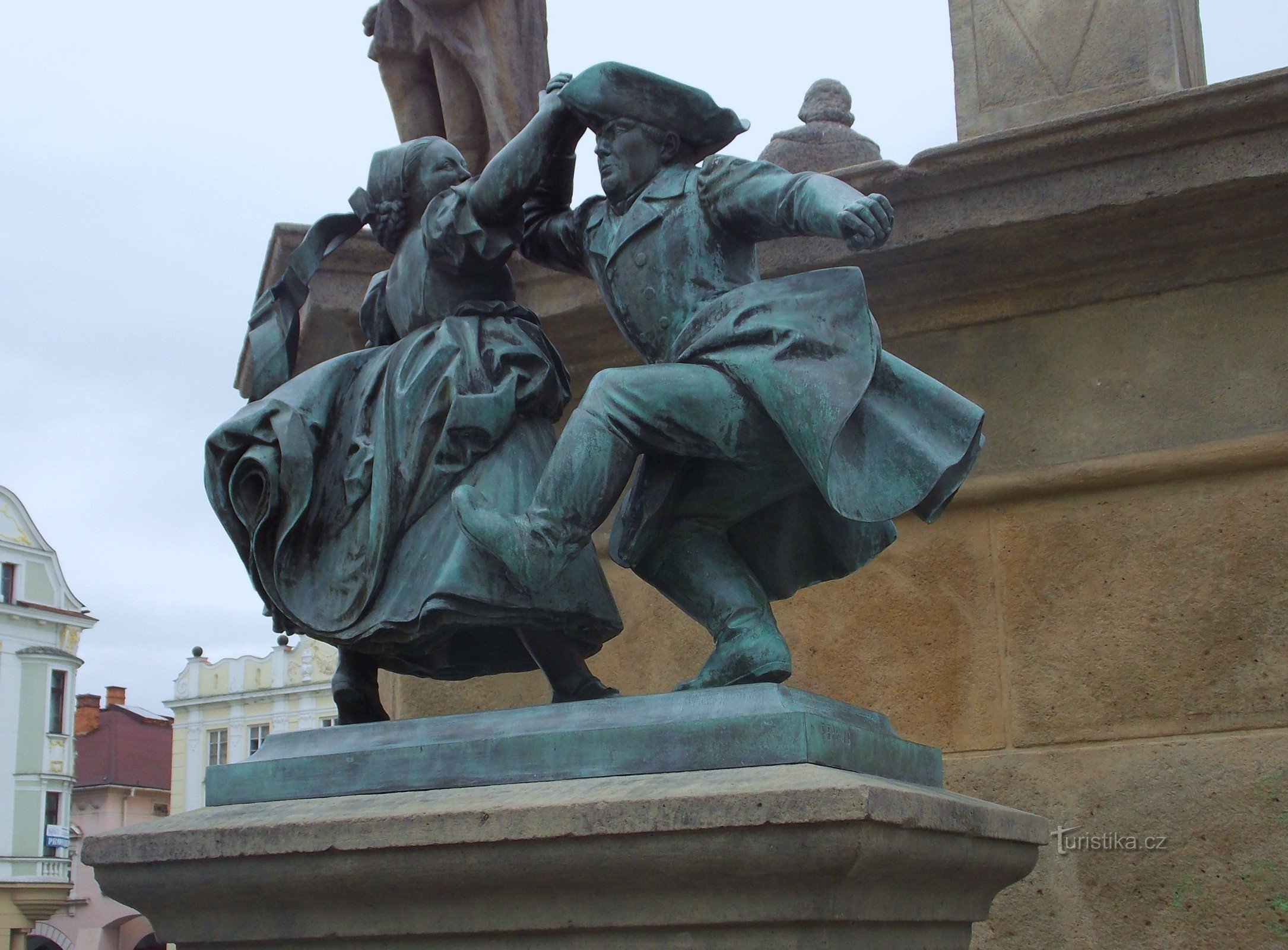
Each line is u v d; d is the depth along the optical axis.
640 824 2.03
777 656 2.41
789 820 1.96
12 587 35.31
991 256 3.97
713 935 2.08
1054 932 3.70
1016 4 4.50
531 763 2.29
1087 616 3.87
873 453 2.34
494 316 2.77
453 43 4.86
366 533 2.60
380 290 2.98
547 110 2.64
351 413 2.72
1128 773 3.72
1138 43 4.30
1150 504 3.87
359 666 2.78
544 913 2.15
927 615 4.05
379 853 2.20
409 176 2.86
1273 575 3.69
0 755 34.00
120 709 40.69
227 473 2.65
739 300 2.42
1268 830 3.55
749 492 2.50
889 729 2.54
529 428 2.68
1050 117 4.37
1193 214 3.77
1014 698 3.90
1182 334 3.89
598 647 2.76
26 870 33.94
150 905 2.41
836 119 4.67
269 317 2.86
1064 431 3.96
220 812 2.43
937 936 2.42
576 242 2.74
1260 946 3.50
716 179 2.53
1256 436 3.74
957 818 2.21
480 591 2.47
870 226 2.24
